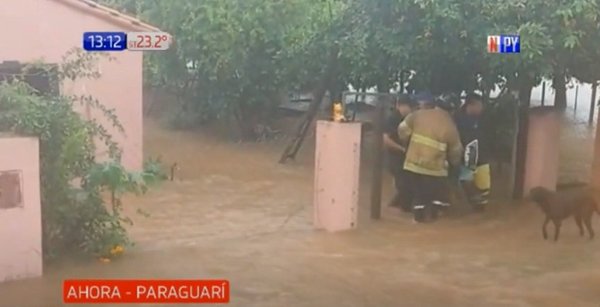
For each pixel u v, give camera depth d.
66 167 6.99
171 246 7.96
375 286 6.48
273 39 16.45
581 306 5.95
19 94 6.66
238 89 17.62
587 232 8.48
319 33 13.63
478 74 11.65
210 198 11.25
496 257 7.47
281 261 7.29
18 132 6.54
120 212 9.59
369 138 14.52
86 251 7.27
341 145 8.45
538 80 10.77
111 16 12.65
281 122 19.09
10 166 6.27
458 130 10.00
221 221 9.59
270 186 12.31
